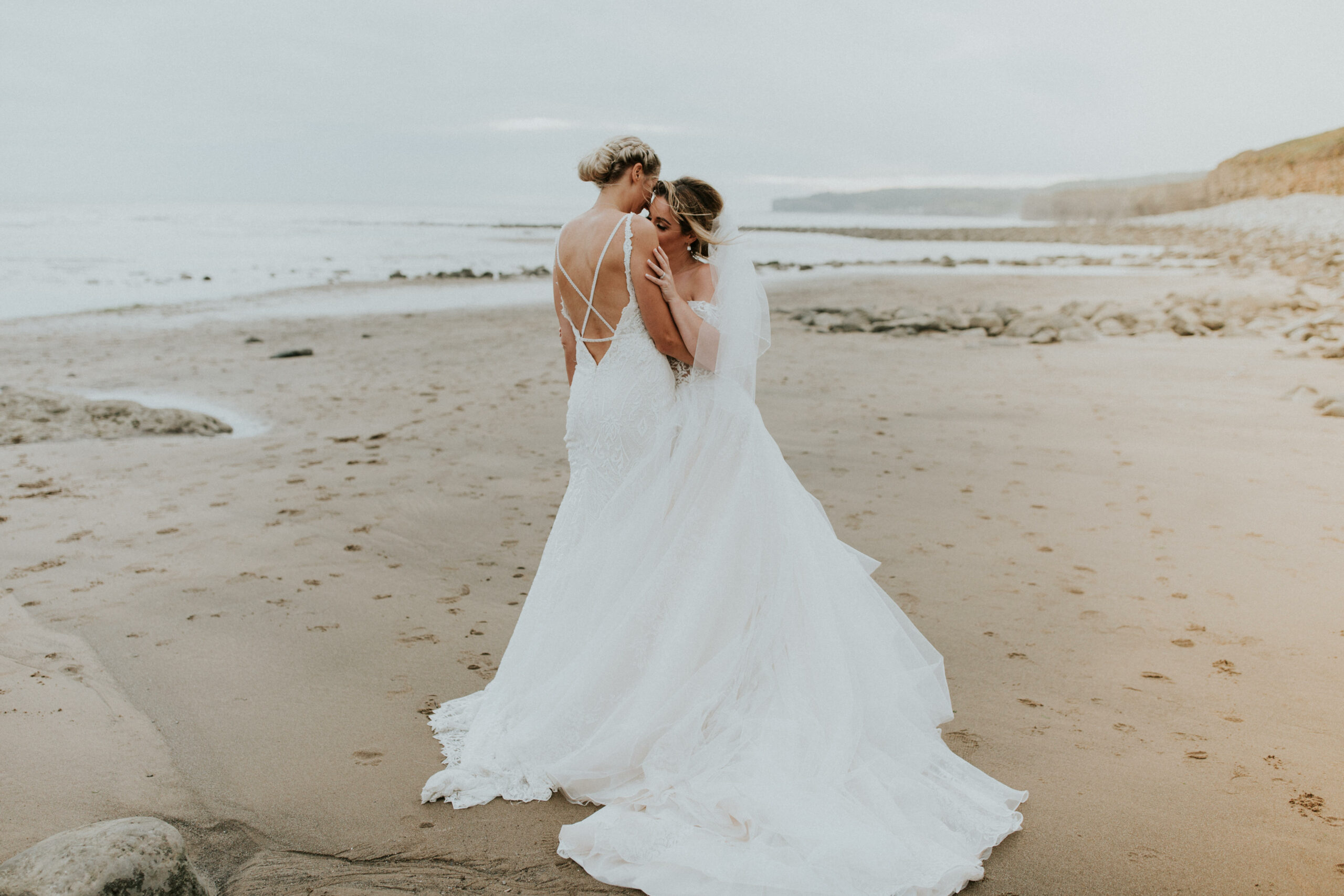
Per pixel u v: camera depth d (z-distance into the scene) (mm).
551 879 1985
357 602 3756
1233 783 2367
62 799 2285
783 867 1902
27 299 17672
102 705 2812
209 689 2945
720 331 2443
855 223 141375
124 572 4102
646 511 2436
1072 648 3268
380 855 2074
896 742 2328
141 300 17922
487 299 18844
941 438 6691
